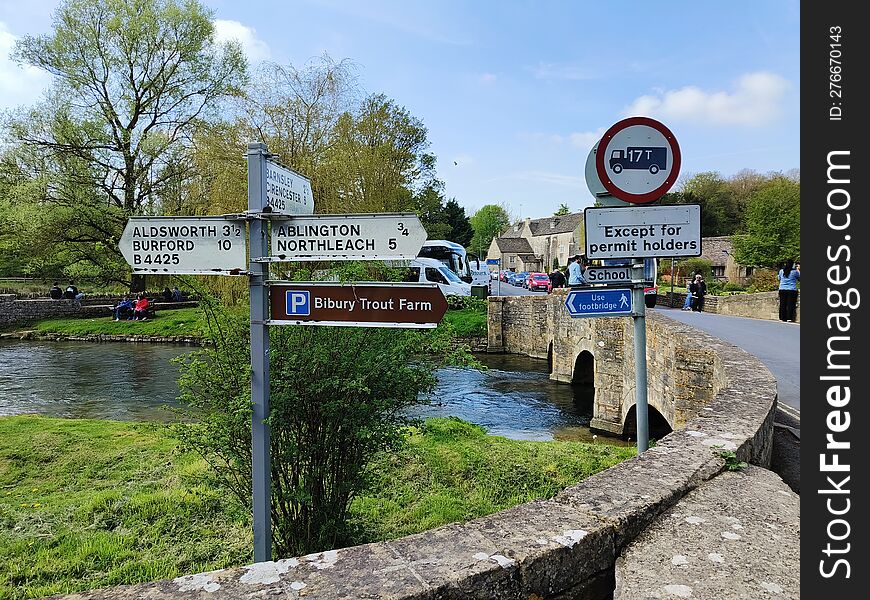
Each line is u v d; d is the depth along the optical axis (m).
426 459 8.09
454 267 36.22
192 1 30.48
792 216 34.19
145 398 16.78
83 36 29.31
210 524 6.22
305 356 4.48
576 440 13.53
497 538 2.28
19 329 32.44
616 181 4.14
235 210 19.83
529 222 95.44
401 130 35.84
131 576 5.10
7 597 4.73
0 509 6.79
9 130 28.77
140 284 35.50
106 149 30.03
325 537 4.89
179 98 30.42
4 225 29.52
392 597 1.89
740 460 3.41
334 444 4.84
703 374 7.86
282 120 20.16
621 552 2.40
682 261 41.16
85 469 8.37
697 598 2.06
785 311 17.78
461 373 21.52
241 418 4.35
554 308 20.52
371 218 3.28
